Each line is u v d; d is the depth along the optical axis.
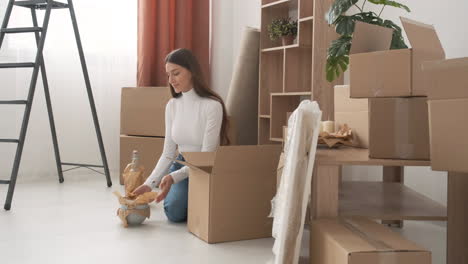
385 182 2.59
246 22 4.25
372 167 3.18
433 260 1.98
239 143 3.82
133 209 2.38
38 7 3.48
